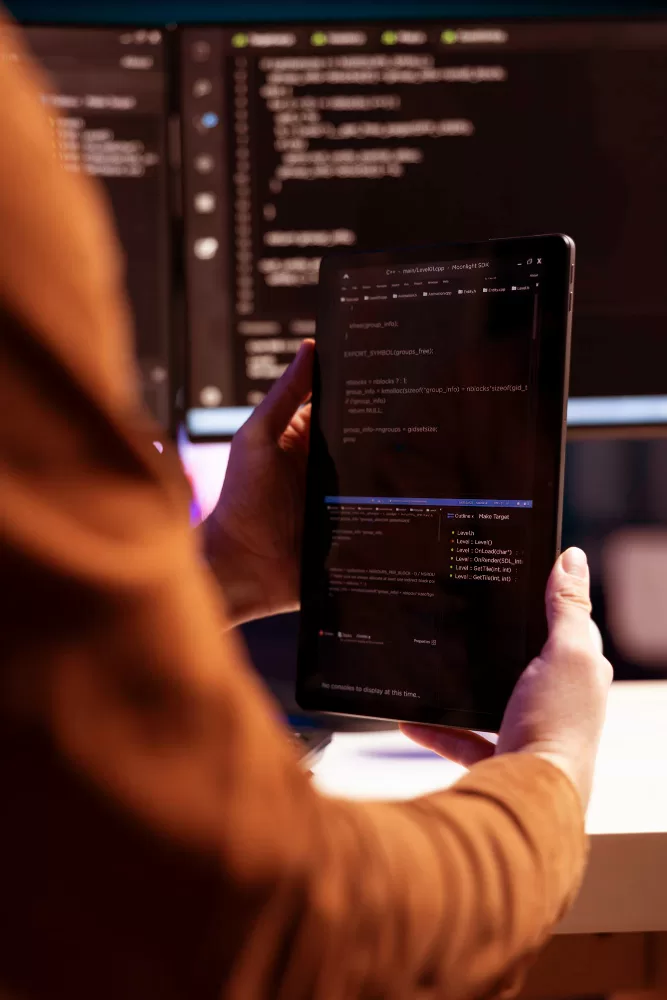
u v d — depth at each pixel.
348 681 0.60
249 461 0.68
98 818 0.21
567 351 0.56
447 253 0.61
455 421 0.59
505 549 0.56
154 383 1.02
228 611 0.69
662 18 0.97
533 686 0.44
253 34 0.97
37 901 0.21
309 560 0.62
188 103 0.98
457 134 0.98
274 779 0.24
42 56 0.97
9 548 0.20
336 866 0.25
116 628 0.21
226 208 0.99
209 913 0.22
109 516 0.22
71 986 0.22
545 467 0.56
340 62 0.98
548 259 0.57
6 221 0.21
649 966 0.70
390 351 0.62
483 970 0.30
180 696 0.22
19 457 0.21
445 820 0.31
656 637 0.84
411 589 0.59
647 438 1.06
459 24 0.97
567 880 0.34
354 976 0.26
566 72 0.98
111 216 1.00
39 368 0.21
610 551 1.01
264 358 1.00
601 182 0.99
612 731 0.69
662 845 0.51
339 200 0.99
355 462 0.62
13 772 0.20
